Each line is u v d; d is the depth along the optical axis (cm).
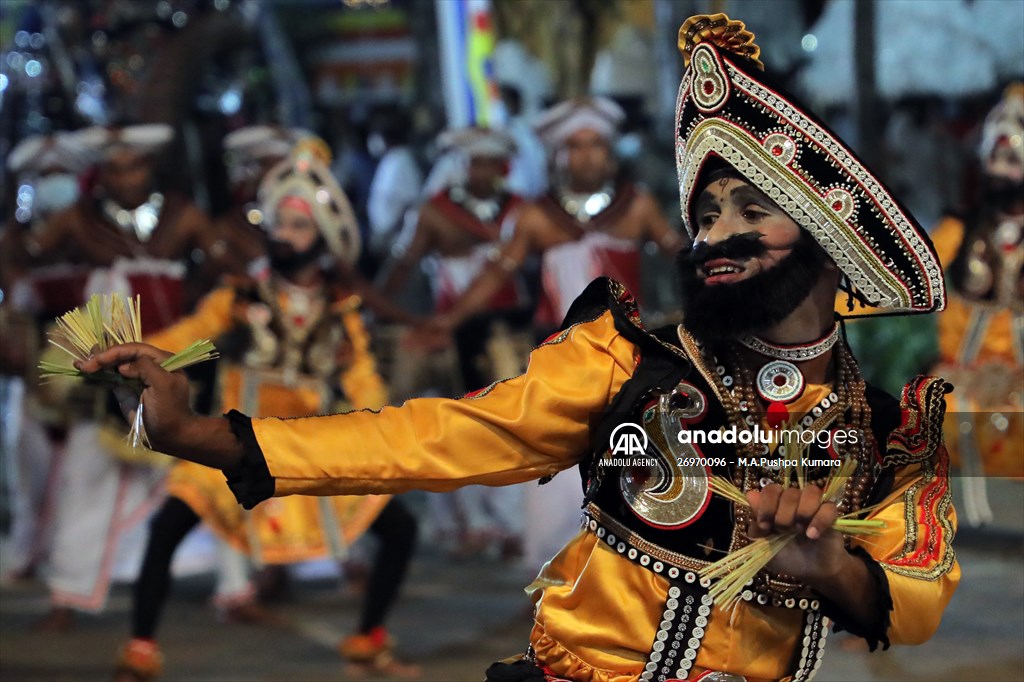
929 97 1551
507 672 323
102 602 831
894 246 311
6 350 883
